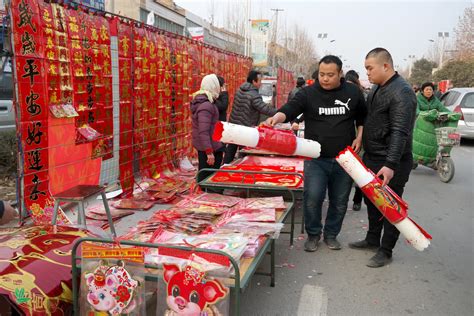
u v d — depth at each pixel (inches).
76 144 206.7
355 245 191.2
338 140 177.9
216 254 101.4
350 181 185.9
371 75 165.0
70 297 110.0
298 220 232.1
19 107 171.3
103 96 226.2
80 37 205.5
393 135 156.7
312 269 169.2
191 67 346.6
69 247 120.3
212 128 246.8
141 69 264.5
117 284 104.8
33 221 179.8
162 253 105.2
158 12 909.8
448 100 587.5
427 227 223.9
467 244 199.6
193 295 102.7
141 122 268.4
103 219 213.9
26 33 171.3
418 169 394.3
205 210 160.9
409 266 173.5
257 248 124.5
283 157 293.1
